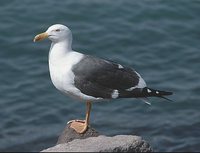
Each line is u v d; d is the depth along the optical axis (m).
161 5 21.50
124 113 16.77
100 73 10.92
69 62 10.92
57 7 21.41
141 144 9.92
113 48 19.67
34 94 17.55
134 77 11.20
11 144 15.41
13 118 16.53
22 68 18.58
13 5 21.44
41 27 20.50
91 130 11.28
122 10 21.36
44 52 19.27
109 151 9.70
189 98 17.42
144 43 19.94
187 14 21.20
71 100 17.25
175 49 19.70
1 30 20.14
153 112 16.81
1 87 17.80
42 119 16.52
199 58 19.30
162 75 18.52
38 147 15.30
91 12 21.22
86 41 19.89
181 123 16.30
